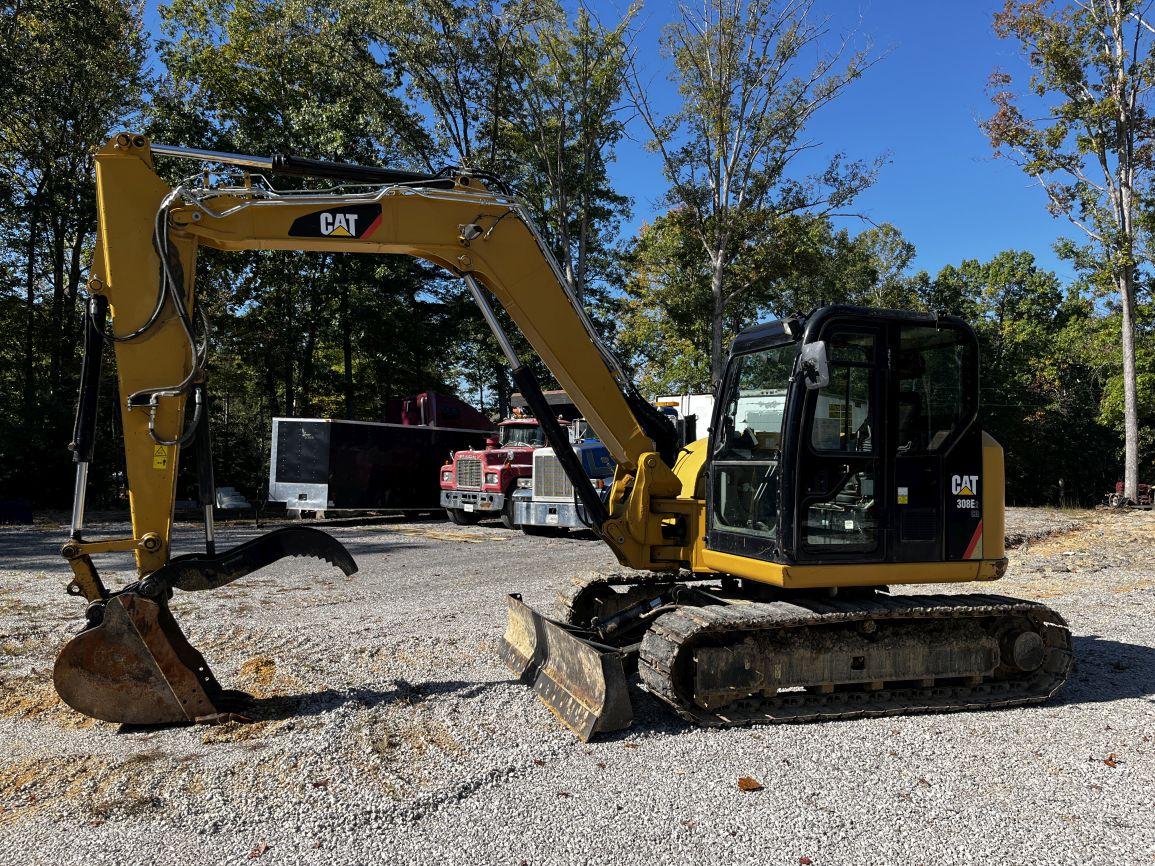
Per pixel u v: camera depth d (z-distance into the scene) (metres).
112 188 4.95
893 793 3.89
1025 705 5.35
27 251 25.20
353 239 5.40
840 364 5.07
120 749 4.45
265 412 30.81
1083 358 39.00
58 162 24.52
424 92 26.22
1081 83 23.67
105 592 4.93
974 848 3.35
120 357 4.92
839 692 5.27
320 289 25.73
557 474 15.24
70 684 4.63
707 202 27.84
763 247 27.86
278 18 25.94
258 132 25.84
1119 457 35.56
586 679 4.86
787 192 27.16
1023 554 13.09
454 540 15.05
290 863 3.21
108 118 25.56
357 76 25.12
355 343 28.67
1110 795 3.89
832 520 5.06
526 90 26.25
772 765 4.23
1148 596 9.33
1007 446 37.50
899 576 5.20
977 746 4.55
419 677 5.76
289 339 26.17
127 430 4.91
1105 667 6.32
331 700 5.27
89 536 14.20
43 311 25.11
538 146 27.89
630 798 3.81
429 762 4.22
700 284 30.58
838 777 4.07
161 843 3.38
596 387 6.02
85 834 3.46
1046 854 3.31
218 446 26.92
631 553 6.08
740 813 3.65
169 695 4.79
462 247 5.62
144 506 4.91
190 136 23.84
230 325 25.59
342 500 18.70
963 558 5.35
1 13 21.69
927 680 5.35
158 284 4.98
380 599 8.81
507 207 5.72
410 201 5.50
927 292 52.62
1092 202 24.44
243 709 5.07
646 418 6.34
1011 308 53.66
